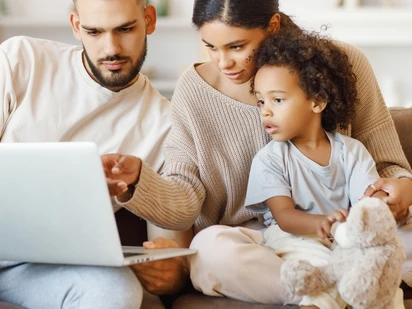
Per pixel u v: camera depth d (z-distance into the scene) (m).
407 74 4.39
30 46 1.96
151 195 1.63
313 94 1.63
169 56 4.44
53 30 4.38
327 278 1.41
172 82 4.30
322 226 1.46
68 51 2.00
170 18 4.30
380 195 1.59
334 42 1.81
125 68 1.87
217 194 1.83
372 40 4.22
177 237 1.88
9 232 1.44
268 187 1.66
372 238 1.35
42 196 1.36
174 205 1.69
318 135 1.70
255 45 1.66
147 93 2.00
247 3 1.61
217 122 1.82
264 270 1.54
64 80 1.94
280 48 1.62
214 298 1.56
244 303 1.54
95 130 1.94
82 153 1.29
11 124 1.88
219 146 1.81
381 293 1.36
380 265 1.35
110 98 1.93
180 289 1.67
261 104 1.67
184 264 1.67
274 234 1.67
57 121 1.90
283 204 1.63
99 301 1.43
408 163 1.85
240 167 1.81
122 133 1.94
